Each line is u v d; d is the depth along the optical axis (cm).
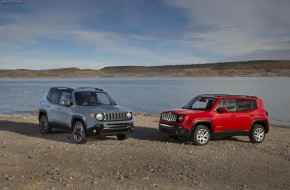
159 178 811
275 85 11850
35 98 5341
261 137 1358
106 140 1316
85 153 1047
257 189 756
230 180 818
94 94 1344
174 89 9212
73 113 1258
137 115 2545
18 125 1750
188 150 1132
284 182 817
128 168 891
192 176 838
